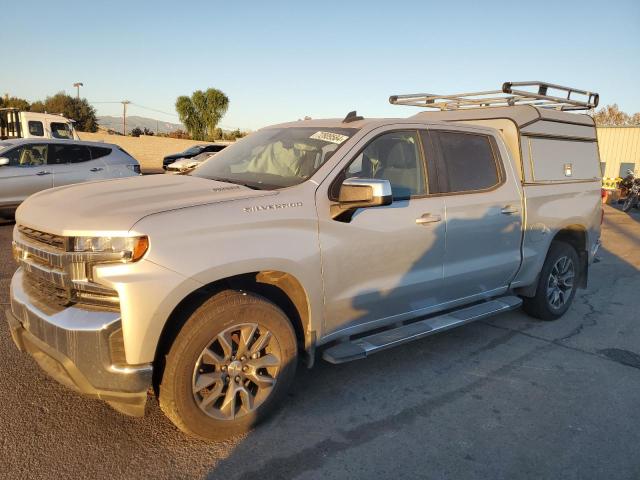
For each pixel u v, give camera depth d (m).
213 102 50.66
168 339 2.92
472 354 4.65
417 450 3.13
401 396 3.80
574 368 4.43
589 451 3.20
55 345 2.79
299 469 2.90
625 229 13.24
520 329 5.36
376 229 3.67
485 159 4.65
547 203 5.14
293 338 3.31
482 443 3.24
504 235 4.69
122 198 3.10
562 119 5.48
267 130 4.50
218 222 2.96
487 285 4.71
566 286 5.71
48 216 3.00
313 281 3.36
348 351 3.56
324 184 3.50
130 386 2.72
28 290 3.15
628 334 5.32
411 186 4.04
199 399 2.99
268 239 3.12
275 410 3.45
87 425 3.23
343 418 3.46
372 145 3.85
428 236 4.02
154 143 39.47
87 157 11.95
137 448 3.02
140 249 2.71
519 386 4.04
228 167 4.04
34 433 3.12
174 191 3.28
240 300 3.03
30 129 18.75
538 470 2.99
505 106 5.51
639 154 26.72
